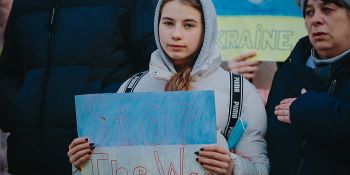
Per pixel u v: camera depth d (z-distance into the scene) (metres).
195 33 4.86
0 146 6.61
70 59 5.73
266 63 6.15
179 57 4.88
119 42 5.71
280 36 5.97
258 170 4.71
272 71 6.14
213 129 4.57
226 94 4.86
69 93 5.66
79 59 5.70
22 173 5.93
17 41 6.13
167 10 4.87
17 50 6.18
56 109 5.70
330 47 4.60
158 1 5.32
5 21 7.04
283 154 4.75
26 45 5.98
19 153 5.87
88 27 5.72
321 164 4.55
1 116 6.05
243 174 4.61
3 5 7.04
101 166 4.68
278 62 6.07
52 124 5.71
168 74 4.93
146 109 4.68
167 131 4.62
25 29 6.02
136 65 5.79
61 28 5.82
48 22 5.93
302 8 4.76
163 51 4.95
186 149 4.57
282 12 5.98
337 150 4.46
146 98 4.69
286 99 4.70
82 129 4.75
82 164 4.73
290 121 4.57
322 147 4.54
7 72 6.25
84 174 4.72
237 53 5.99
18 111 5.85
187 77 4.85
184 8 4.83
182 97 4.64
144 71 5.49
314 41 4.63
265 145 4.87
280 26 5.97
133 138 4.66
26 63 5.98
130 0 5.71
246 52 5.96
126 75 5.70
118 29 5.70
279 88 4.90
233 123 4.81
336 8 4.55
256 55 5.97
